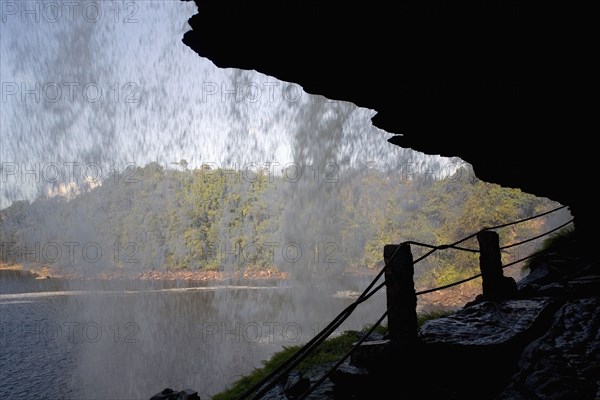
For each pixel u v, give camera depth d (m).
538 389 3.09
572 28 2.46
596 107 3.18
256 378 6.24
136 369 35.88
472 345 3.82
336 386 3.93
